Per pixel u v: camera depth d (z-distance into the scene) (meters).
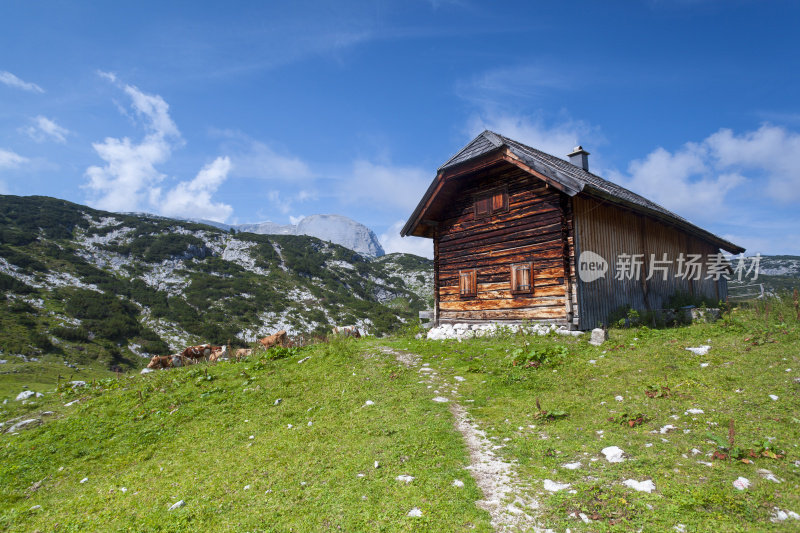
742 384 7.04
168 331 69.25
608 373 8.67
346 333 18.02
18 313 60.09
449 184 17.02
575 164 21.73
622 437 5.89
